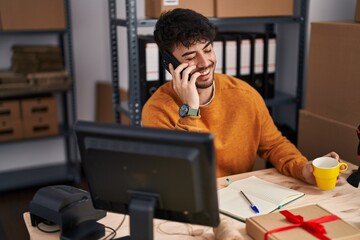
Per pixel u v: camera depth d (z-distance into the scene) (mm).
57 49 3039
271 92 2443
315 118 2012
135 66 2086
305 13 2307
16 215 2771
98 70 3479
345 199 1382
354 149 1816
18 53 2965
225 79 1776
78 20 3334
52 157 3533
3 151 3375
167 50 1638
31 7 2854
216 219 1026
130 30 2041
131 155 986
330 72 1909
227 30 2664
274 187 1441
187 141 935
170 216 1059
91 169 1062
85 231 1184
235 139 1737
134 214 1023
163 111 1670
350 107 1828
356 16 1887
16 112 3016
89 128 1021
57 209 1179
